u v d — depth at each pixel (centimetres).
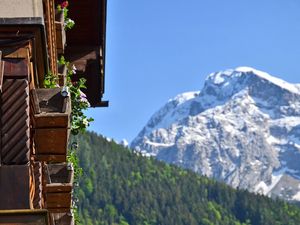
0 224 902
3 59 1003
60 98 1014
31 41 1016
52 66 1534
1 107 987
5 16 1064
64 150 1053
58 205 1209
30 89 1023
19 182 960
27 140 980
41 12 1092
